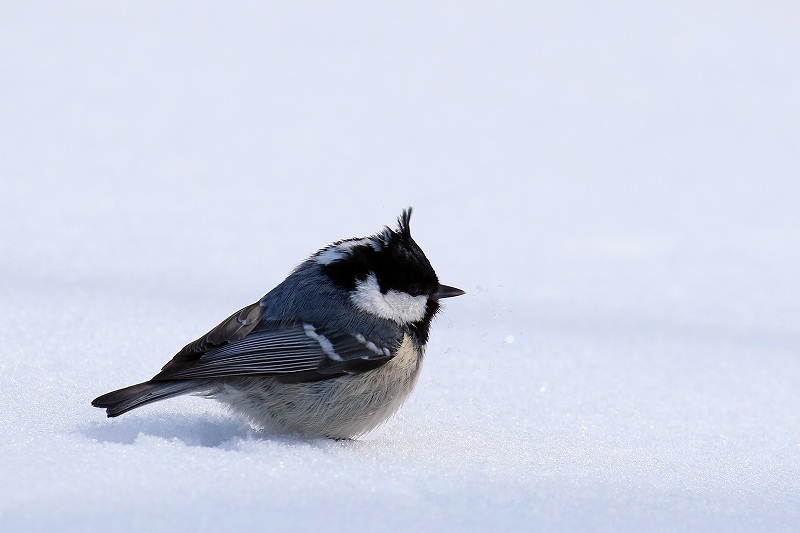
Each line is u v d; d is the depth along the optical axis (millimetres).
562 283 13359
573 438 6992
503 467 5707
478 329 10727
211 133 22422
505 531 4484
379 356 6410
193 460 5168
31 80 26000
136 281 11453
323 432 6418
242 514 4402
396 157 21422
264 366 6203
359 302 6543
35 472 4797
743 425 7844
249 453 5469
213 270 12469
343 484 4977
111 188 16953
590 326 11234
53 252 12539
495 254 14758
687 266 14641
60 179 17188
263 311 6473
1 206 14898
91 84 26234
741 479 5969
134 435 5980
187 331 9289
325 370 6301
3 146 19359
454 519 4586
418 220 16703
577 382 8820
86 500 4461
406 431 6781
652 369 9508
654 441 7180
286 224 15570
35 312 9383
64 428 5875
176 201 16547
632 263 14680
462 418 7355
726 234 16594
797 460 6883
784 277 14188
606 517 4801
